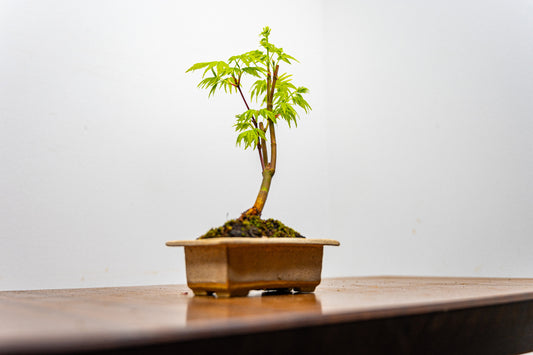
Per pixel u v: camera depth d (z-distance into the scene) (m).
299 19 3.25
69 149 2.24
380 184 2.96
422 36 2.76
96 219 2.29
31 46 2.17
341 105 3.25
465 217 2.48
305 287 1.22
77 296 1.31
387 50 2.97
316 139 3.26
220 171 2.74
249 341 0.63
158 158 2.52
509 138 2.29
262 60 1.28
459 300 0.93
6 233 2.05
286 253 1.18
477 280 1.98
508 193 2.29
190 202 2.61
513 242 2.25
